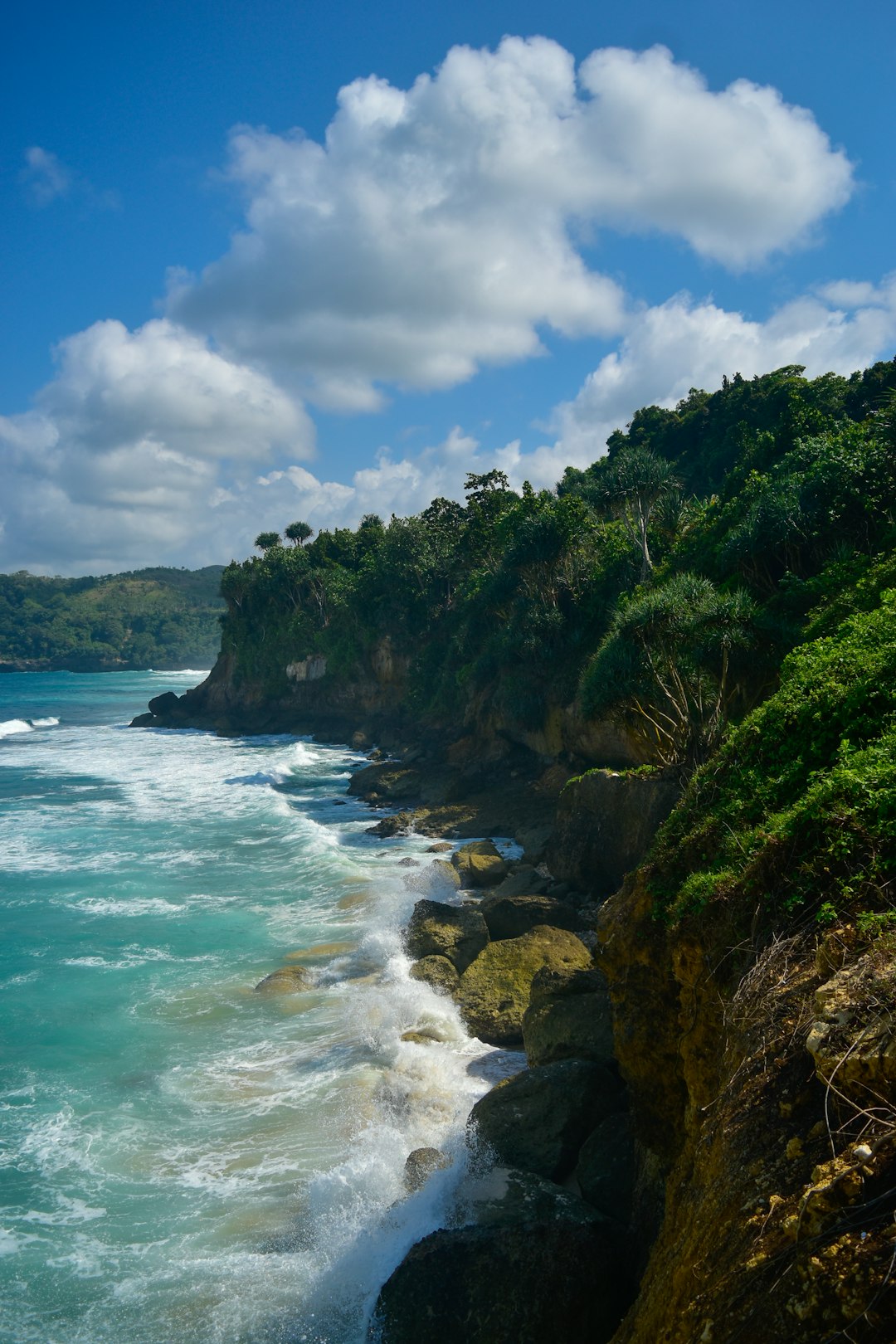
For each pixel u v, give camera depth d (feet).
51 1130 43.65
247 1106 45.50
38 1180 39.60
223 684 308.60
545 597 151.84
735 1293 15.03
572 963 57.93
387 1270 31.42
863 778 25.86
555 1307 26.71
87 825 121.19
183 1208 37.24
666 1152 30.50
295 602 293.84
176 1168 40.27
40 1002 59.06
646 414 298.56
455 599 229.45
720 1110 20.59
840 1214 14.37
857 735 31.22
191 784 163.32
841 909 22.39
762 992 22.27
